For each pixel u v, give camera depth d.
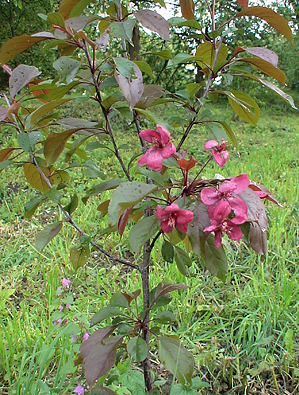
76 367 2.19
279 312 2.74
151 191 1.12
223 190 1.19
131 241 1.32
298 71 17.17
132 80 1.18
